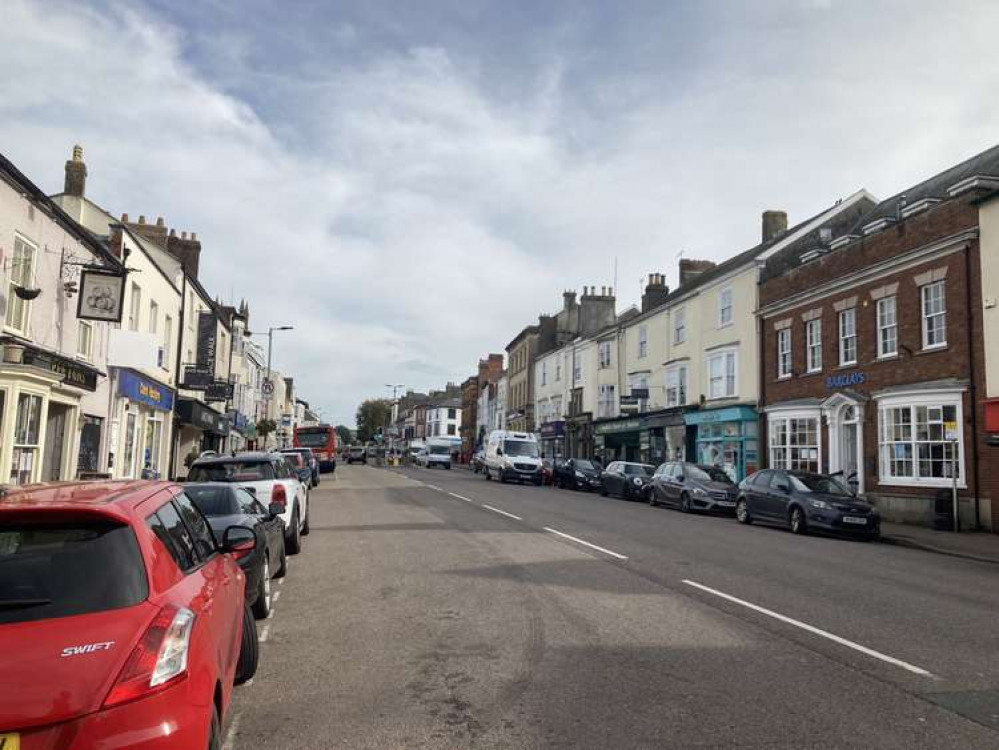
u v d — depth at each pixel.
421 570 10.67
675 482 24.59
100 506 3.77
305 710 5.19
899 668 6.11
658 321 37.19
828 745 4.53
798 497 17.94
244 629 5.62
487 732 4.76
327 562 11.49
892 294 21.38
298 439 44.03
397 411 157.00
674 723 4.89
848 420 23.03
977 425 18.16
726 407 29.69
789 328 26.52
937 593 9.72
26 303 13.23
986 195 18.06
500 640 6.95
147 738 2.98
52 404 15.49
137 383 20.62
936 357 19.59
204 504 8.22
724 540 15.11
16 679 2.98
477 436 85.62
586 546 13.18
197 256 32.75
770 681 5.75
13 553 3.56
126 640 3.20
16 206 12.62
